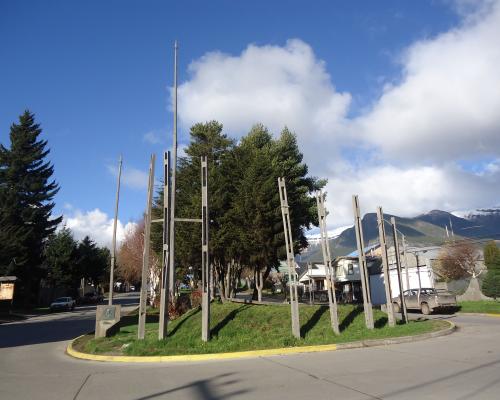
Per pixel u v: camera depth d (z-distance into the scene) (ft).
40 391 28.19
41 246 190.80
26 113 194.08
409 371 29.68
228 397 24.68
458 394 23.20
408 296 95.45
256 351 40.45
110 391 27.53
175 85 54.70
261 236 76.18
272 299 188.34
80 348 47.85
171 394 26.00
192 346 43.34
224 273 88.79
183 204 84.69
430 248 186.39
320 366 33.14
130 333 55.67
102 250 317.63
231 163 86.02
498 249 154.20
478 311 84.84
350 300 171.94
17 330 84.17
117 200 78.74
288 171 103.96
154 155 52.49
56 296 211.20
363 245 52.31
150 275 149.59
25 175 188.55
